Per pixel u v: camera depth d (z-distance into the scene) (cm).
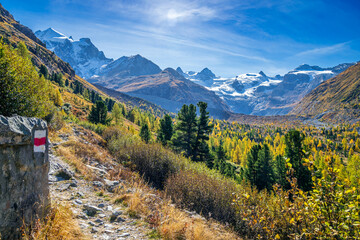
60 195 654
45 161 445
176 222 589
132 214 597
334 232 372
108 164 1244
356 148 12662
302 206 472
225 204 902
